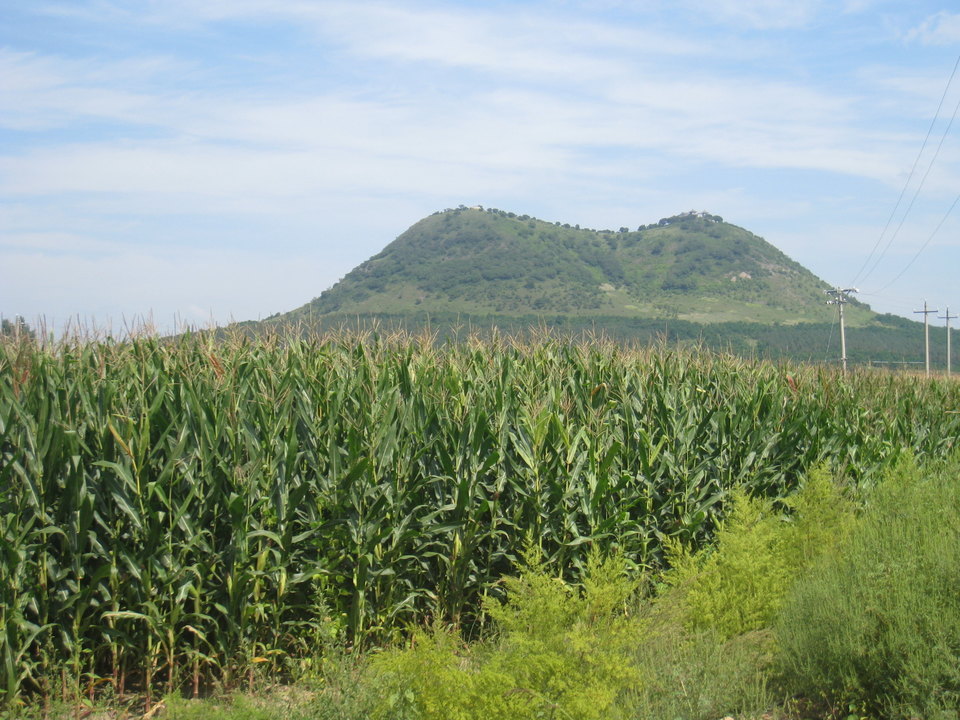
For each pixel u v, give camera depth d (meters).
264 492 6.93
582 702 4.78
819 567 7.15
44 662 6.14
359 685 5.75
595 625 5.77
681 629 6.76
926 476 11.26
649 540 9.20
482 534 7.96
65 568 6.34
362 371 7.79
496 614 6.04
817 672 5.96
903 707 5.46
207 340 8.49
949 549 6.15
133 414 6.75
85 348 7.77
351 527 7.12
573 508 8.58
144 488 6.51
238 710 5.50
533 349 10.30
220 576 6.75
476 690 4.88
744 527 8.05
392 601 7.45
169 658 6.43
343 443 7.56
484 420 7.83
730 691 5.95
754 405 10.44
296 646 7.00
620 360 10.59
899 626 5.61
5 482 6.20
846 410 12.38
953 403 15.27
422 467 7.84
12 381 6.56
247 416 7.04
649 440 9.23
